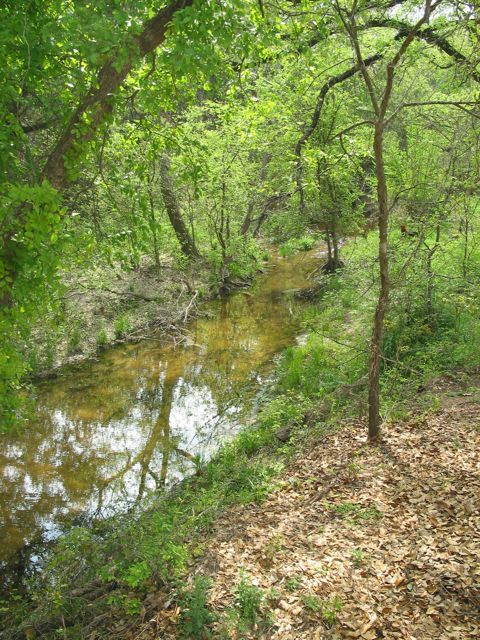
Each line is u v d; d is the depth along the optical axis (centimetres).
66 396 1180
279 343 1478
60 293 485
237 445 893
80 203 855
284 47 674
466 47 922
